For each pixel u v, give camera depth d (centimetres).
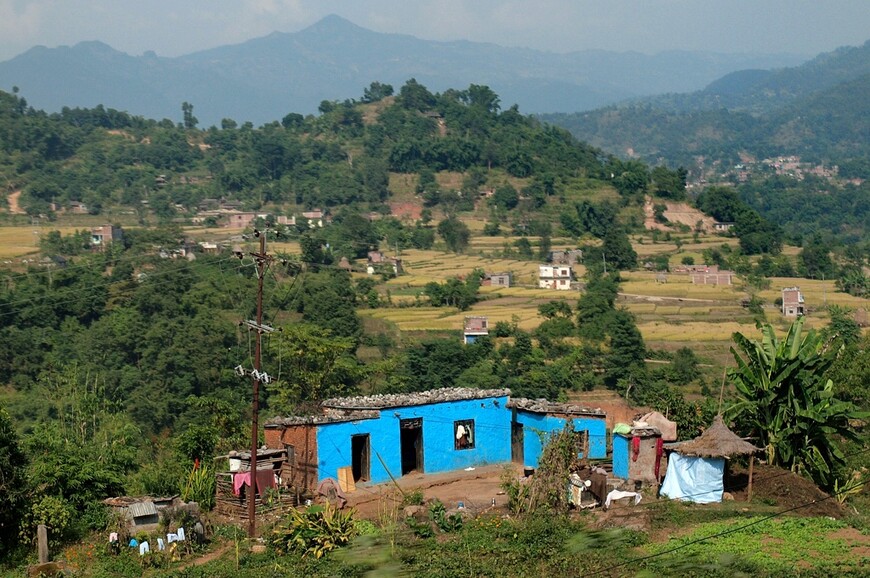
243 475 2516
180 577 2061
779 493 2489
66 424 4506
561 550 2061
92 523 2405
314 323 6875
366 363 6469
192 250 9838
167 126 18188
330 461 2648
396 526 2275
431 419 2852
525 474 2736
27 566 2167
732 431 2738
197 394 5788
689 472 2447
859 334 6662
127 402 5612
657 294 9350
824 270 10556
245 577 2036
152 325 6475
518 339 6769
